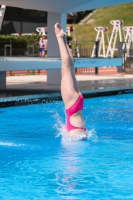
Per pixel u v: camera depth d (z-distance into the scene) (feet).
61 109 42.22
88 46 121.60
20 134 30.53
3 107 42.83
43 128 32.76
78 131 28.37
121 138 29.35
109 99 49.85
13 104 43.98
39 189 18.53
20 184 19.21
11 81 65.26
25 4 55.16
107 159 23.70
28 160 23.40
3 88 53.47
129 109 42.57
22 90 51.16
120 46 84.07
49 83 60.44
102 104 45.85
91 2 55.93
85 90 50.67
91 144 27.32
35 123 34.88
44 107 43.29
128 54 93.66
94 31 131.64
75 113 28.25
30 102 45.29
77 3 55.98
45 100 46.88
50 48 60.18
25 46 94.22
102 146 26.84
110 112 40.63
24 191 18.30
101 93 52.95
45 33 107.04
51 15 60.03
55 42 59.72
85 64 55.72
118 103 46.70
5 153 24.98
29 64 48.55
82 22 142.72
